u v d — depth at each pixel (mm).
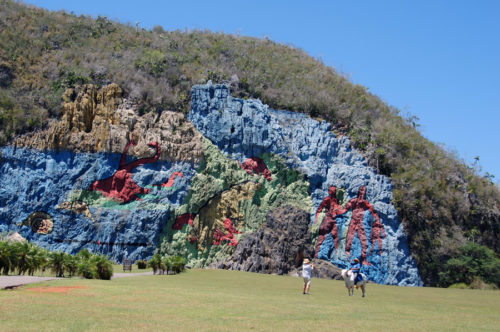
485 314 18750
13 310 13422
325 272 45312
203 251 46000
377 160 54000
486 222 55656
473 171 61750
